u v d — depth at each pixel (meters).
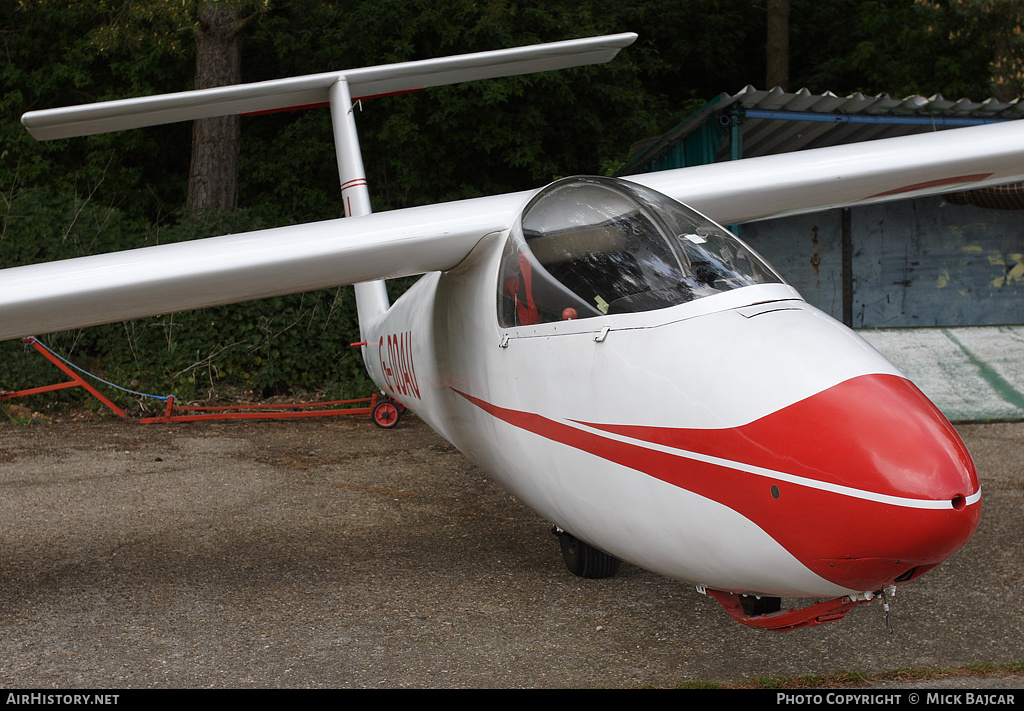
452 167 15.59
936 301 9.76
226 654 3.25
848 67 19.94
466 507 5.45
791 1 21.48
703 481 2.62
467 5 14.43
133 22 12.23
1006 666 3.03
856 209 9.54
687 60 21.53
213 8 12.10
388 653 3.25
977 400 8.20
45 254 10.34
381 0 14.79
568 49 6.34
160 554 4.46
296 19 16.84
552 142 16.09
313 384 10.63
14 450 7.22
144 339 10.09
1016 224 9.82
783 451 2.42
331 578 4.10
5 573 4.16
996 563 4.15
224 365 10.21
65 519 5.11
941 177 4.85
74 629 3.49
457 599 3.82
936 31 17.55
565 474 3.26
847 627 3.44
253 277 3.84
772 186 4.63
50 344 9.57
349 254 3.80
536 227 3.54
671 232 3.12
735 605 2.99
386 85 6.91
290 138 15.87
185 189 16.73
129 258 3.85
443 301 4.40
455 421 4.45
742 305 2.83
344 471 6.53
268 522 5.07
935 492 2.21
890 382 2.50
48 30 15.91
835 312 9.59
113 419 8.95
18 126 15.17
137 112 5.98
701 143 9.10
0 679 3.03
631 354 2.91
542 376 3.33
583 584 4.01
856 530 2.29
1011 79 14.55
